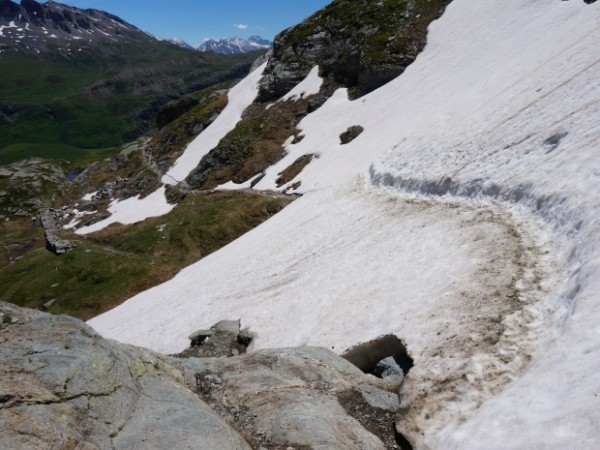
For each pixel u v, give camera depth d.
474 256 21.16
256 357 18.30
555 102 28.52
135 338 42.31
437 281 21.12
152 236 78.25
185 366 17.09
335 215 43.03
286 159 81.38
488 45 65.25
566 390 10.40
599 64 28.31
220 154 94.69
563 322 13.64
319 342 23.33
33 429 9.96
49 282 74.31
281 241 45.22
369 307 23.08
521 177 24.19
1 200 152.62
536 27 57.09
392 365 18.77
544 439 9.34
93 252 79.56
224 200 79.62
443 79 65.50
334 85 94.75
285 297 31.56
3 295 75.31
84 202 125.62
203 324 35.78
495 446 10.39
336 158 67.50
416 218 30.67
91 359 12.67
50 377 11.58
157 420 12.12
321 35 107.81
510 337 15.06
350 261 30.73
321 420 13.80
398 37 86.19
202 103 142.25
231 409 15.07
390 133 59.38
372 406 15.45
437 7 89.62
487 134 32.22
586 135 22.12
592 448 8.31
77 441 10.31
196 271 54.94
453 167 32.19
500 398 12.35
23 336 13.14
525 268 18.23
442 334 17.17
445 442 12.30
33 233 115.69
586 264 14.75
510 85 39.62
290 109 96.75
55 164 182.38
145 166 126.75
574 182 19.66
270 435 13.38
